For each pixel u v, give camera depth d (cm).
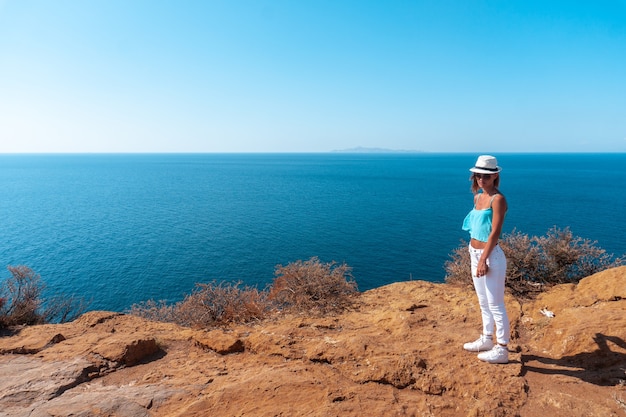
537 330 454
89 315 575
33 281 662
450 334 452
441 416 299
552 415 291
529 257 631
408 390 342
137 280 2783
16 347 454
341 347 411
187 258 3275
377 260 2952
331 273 686
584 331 396
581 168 17975
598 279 537
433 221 4656
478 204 396
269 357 427
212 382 368
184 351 464
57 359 419
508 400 307
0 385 362
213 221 5016
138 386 364
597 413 287
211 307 604
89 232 4531
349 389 333
